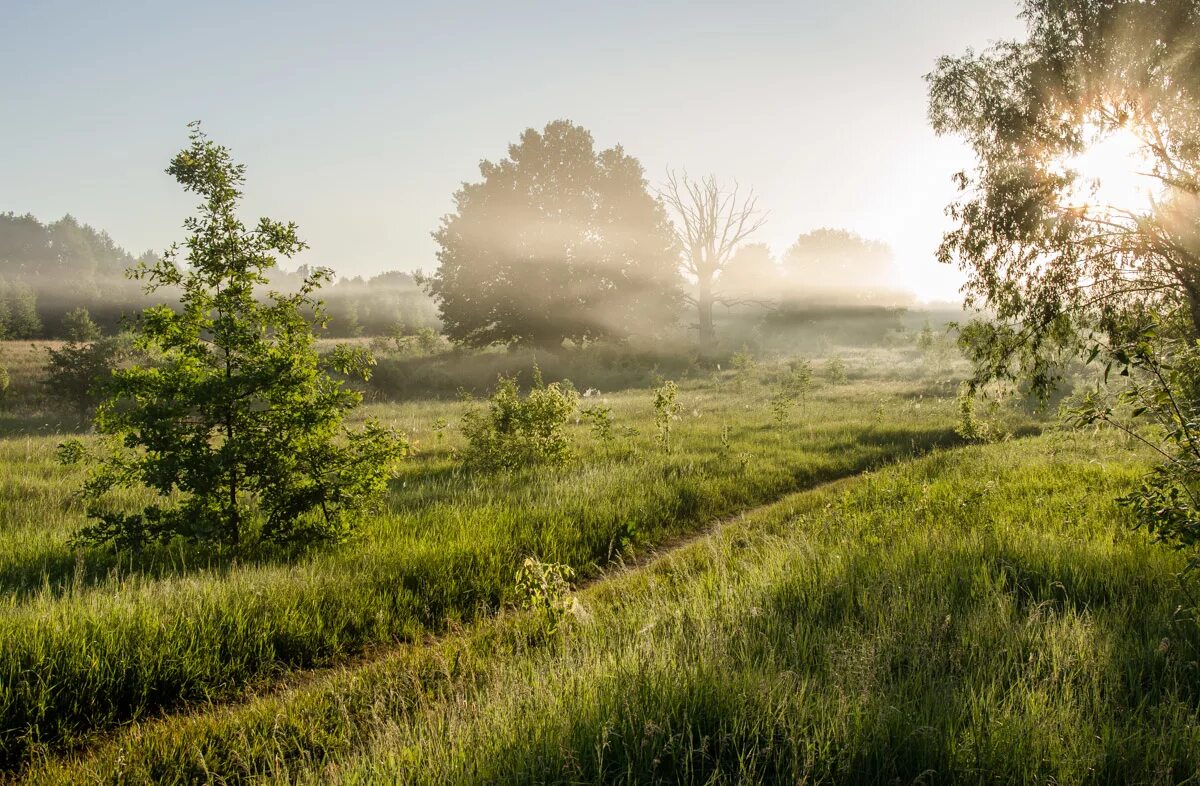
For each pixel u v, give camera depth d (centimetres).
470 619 621
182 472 734
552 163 5631
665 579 679
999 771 307
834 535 778
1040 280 1170
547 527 862
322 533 773
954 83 1234
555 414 1380
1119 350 478
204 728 408
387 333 8825
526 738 340
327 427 793
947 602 513
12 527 841
